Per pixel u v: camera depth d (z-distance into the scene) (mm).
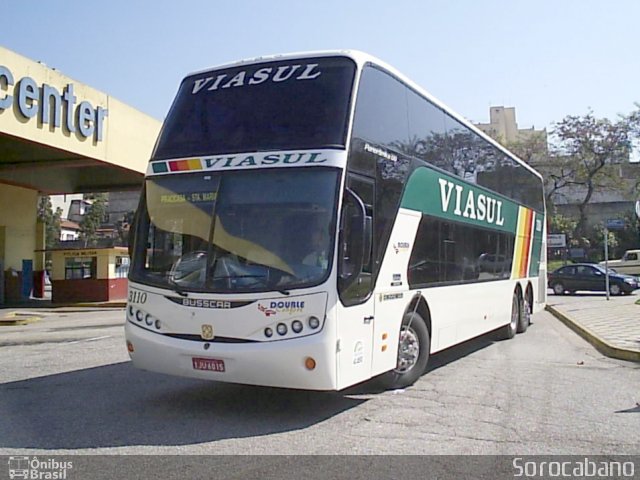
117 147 25594
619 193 60156
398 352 8656
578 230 56312
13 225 31406
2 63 19359
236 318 6930
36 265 33406
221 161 7578
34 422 7156
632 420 7391
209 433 6758
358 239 7008
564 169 52719
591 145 50844
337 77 7699
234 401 8211
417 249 9195
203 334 7090
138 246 7785
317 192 7090
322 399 8359
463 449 6242
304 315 6781
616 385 9414
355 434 6758
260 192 7281
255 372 6848
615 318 18344
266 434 6734
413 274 9023
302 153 7281
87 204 88125
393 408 7914
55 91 21703
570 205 66688
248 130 7680
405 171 8875
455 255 10789
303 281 6824
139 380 9562
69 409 7770
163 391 8797
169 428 6934
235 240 7188
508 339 14914
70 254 30031
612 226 60750
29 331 18391
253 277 6980
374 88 8156
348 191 7141
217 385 9172
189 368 7164
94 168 29422
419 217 9258
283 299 6824
